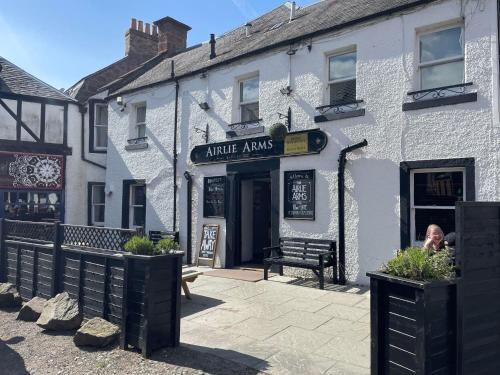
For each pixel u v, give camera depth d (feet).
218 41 42.96
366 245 24.58
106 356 15.47
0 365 15.07
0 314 21.53
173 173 36.50
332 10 31.35
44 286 22.81
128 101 41.45
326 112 26.86
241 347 15.78
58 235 21.90
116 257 17.84
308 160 27.50
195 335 17.22
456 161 21.54
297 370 13.61
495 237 11.35
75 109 47.32
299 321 18.60
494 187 20.34
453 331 10.48
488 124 20.66
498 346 11.22
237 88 32.89
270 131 27.84
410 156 23.13
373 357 11.24
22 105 44.01
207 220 33.68
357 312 19.70
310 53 27.91
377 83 24.66
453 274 10.77
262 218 34.78
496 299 11.24
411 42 23.49
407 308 10.53
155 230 37.65
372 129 24.70
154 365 14.43
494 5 20.85
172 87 37.24
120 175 41.63
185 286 22.34
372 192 24.49
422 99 22.94
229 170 32.32
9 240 25.91
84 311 19.54
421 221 23.18
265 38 33.30
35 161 44.37
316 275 26.63
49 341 17.28
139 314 15.72
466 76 21.53
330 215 26.22
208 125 34.06
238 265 32.17
